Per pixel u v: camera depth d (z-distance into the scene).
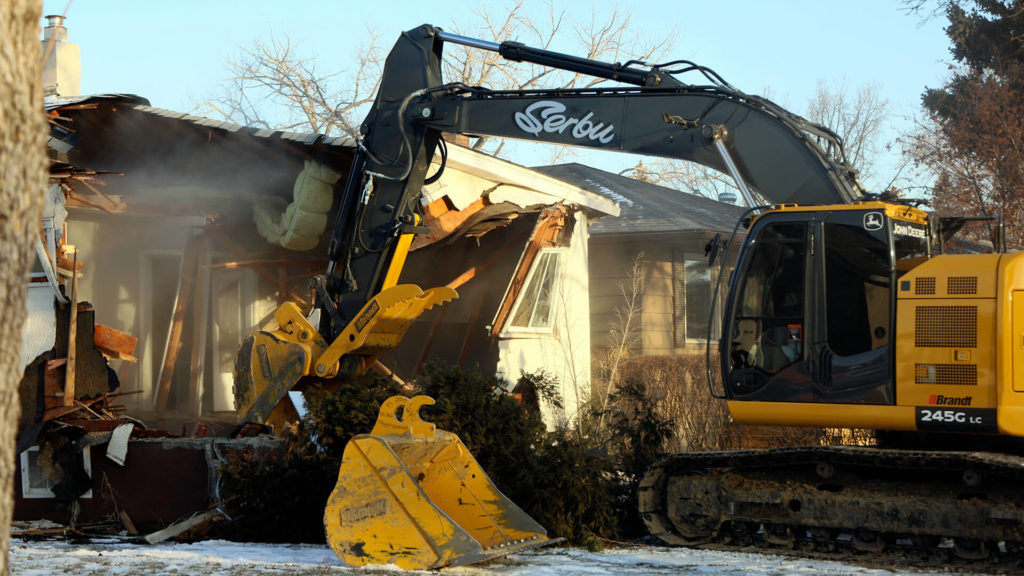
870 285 10.14
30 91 2.87
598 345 24.38
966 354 9.67
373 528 8.38
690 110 11.26
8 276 2.79
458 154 15.87
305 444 11.15
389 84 13.04
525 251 17.45
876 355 10.04
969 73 32.22
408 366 19.47
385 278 12.99
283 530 11.17
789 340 10.43
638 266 24.30
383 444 8.48
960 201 26.17
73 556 8.59
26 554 8.75
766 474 11.04
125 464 12.50
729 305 10.75
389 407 9.45
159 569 7.61
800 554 10.37
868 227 10.16
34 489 12.91
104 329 13.25
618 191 29.64
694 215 28.17
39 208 2.92
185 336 19.00
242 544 10.55
